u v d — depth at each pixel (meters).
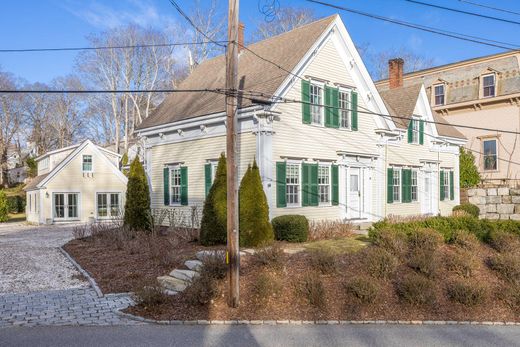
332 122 19.05
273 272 10.79
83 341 7.61
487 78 30.92
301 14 40.72
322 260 10.92
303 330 8.43
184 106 21.50
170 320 8.80
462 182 28.70
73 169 32.28
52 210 31.48
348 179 19.89
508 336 8.29
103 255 14.79
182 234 16.31
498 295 10.30
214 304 9.52
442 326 8.87
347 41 19.48
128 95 47.44
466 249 12.73
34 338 7.73
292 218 15.09
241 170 17.27
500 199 25.88
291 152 17.41
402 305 9.74
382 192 21.55
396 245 12.05
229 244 9.39
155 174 22.42
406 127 22.88
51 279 12.09
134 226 18.78
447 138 25.95
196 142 19.88
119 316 9.05
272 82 17.28
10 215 42.75
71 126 65.25
